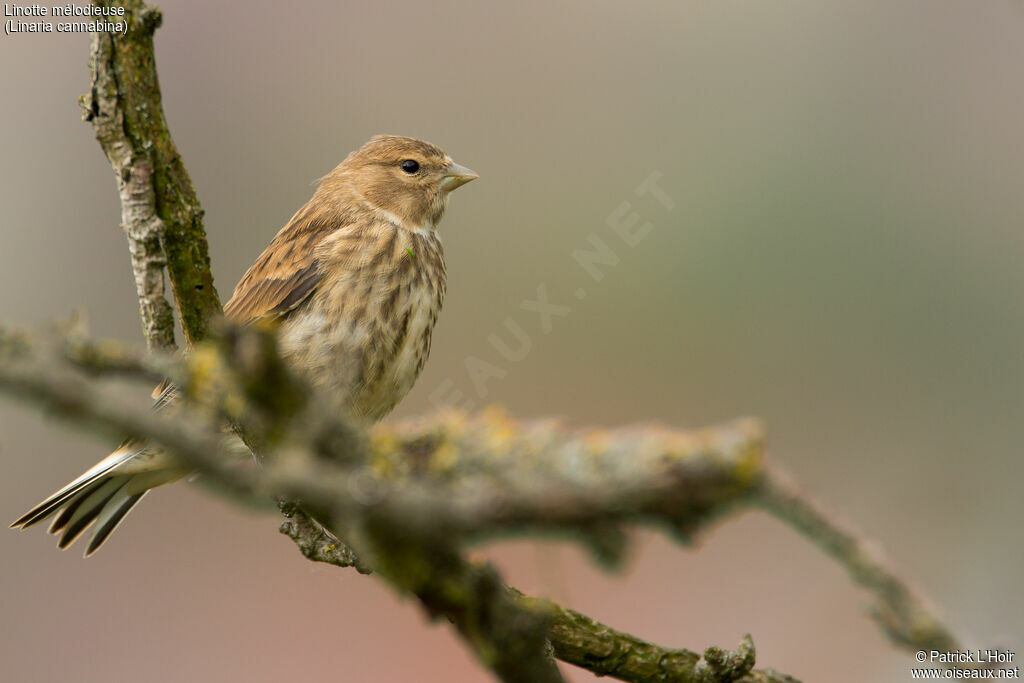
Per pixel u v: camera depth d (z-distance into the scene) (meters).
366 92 12.23
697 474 2.59
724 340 10.78
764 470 2.62
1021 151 11.03
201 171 11.95
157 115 5.48
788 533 9.62
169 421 2.64
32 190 11.84
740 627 9.27
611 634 5.79
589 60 12.07
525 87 12.03
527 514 2.64
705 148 11.47
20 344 2.74
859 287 10.80
